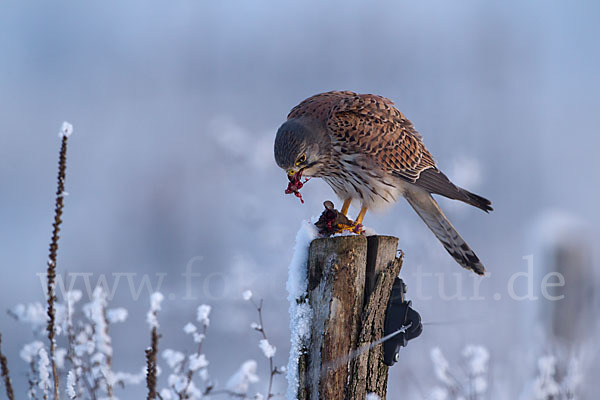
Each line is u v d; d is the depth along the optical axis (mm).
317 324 6629
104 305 8023
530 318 8508
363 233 7656
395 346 6730
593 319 8070
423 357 10055
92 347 7473
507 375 8984
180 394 7191
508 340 10242
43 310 7965
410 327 6754
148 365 6477
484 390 8188
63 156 6660
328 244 6621
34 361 8453
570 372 7805
